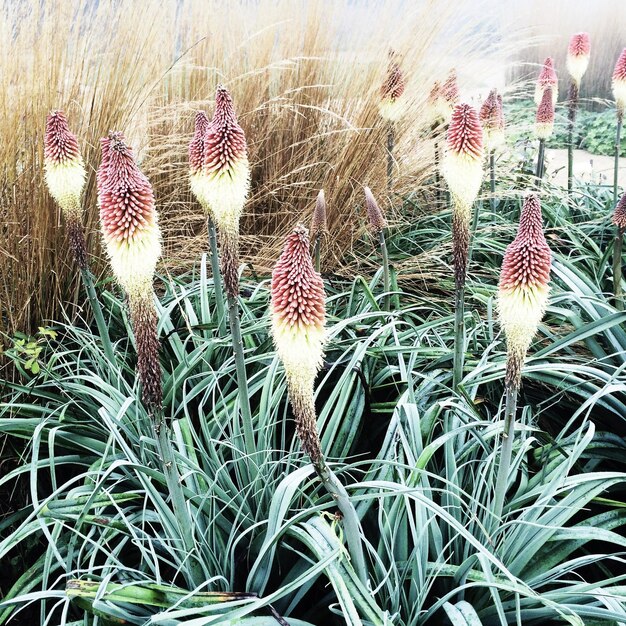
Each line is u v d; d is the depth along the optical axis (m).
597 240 1.70
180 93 1.77
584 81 3.56
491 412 1.15
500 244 1.58
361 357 1.01
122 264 0.68
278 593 0.70
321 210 1.18
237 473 0.94
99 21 1.38
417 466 0.83
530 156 2.20
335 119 1.75
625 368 1.08
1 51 1.24
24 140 1.25
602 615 0.72
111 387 1.03
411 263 1.59
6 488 1.13
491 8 1.86
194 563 0.83
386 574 0.77
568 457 0.91
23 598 0.72
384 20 1.78
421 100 1.80
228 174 0.76
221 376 1.05
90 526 0.92
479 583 0.71
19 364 1.11
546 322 1.33
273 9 1.80
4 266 1.22
